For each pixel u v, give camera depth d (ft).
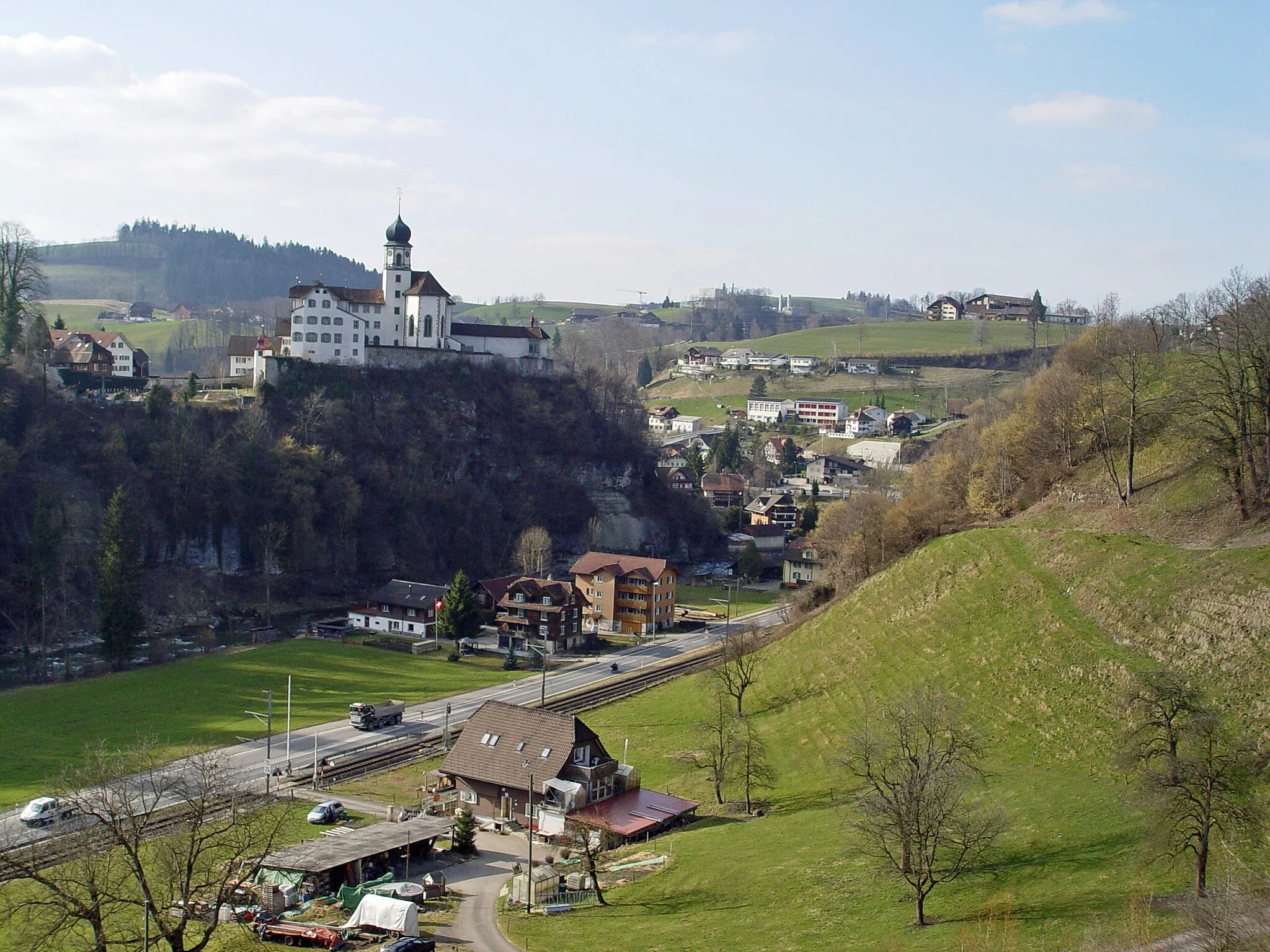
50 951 177.99
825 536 513.86
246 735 348.59
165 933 164.76
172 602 526.98
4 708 371.35
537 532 620.49
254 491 587.27
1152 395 382.22
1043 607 294.25
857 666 328.08
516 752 282.97
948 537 378.73
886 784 186.80
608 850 250.57
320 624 514.68
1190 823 157.07
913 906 177.37
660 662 461.78
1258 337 304.09
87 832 181.57
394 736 352.90
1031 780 221.05
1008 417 462.19
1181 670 232.53
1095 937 146.61
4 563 486.38
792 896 193.98
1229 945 130.52
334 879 226.17
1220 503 298.97
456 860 247.09
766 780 275.80
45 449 539.29
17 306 586.45
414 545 631.15
